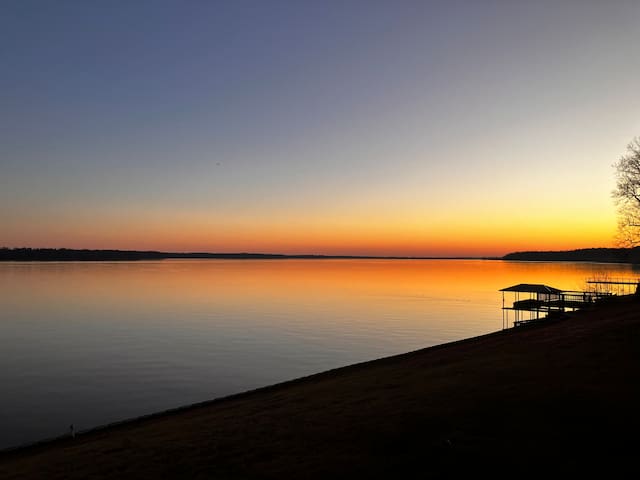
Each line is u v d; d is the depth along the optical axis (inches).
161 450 627.8
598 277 6796.3
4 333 2913.4
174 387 1758.1
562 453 461.4
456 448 492.4
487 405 613.0
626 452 449.7
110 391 1696.6
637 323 1087.6
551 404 588.1
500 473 437.1
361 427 598.5
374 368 1234.0
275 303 4832.7
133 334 2920.8
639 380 649.6
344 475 464.4
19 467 690.8
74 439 928.9
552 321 1759.4
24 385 1769.2
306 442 573.6
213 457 564.1
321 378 1289.4
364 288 6875.0
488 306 4589.1
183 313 3969.0
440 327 3297.2
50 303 4522.6
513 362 882.1
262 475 487.2
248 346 2588.6
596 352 856.9
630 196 2197.3
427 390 743.1
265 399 992.9
